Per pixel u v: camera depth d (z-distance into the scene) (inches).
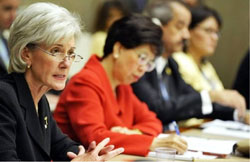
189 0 469.7
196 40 345.4
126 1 400.8
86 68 211.0
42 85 150.4
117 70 212.5
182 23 289.0
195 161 176.4
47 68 144.9
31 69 148.0
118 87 226.1
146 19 210.2
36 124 147.9
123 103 225.1
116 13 392.5
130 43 206.8
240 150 190.4
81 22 152.4
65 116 203.2
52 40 142.6
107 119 206.7
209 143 211.2
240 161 181.0
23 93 146.3
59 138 174.6
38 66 145.7
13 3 307.0
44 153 150.4
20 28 144.4
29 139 144.9
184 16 287.9
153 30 208.8
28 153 142.8
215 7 589.0
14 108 141.0
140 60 209.0
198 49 346.9
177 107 270.7
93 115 195.6
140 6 419.8
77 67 383.6
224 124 281.3
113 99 213.3
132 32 206.7
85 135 191.9
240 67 386.6
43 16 143.5
